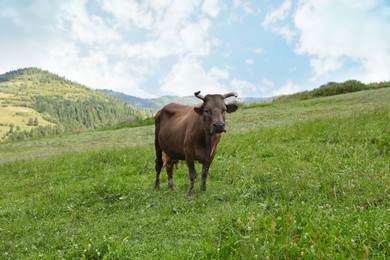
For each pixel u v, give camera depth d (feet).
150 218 25.70
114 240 21.22
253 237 16.89
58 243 22.72
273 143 48.03
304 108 100.07
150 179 40.42
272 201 24.56
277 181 29.48
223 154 46.29
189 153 31.96
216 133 30.01
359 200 23.29
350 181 26.32
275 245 16.17
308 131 50.90
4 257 21.59
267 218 19.39
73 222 27.73
